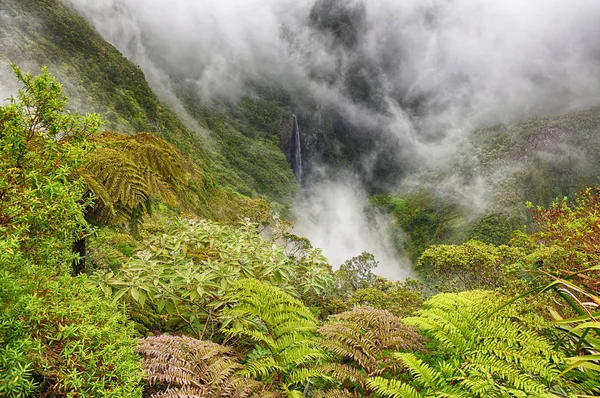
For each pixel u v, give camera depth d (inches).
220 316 110.8
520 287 126.4
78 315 49.3
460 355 90.4
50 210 54.1
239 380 78.1
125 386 47.3
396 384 77.9
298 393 80.0
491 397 69.7
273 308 101.4
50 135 62.7
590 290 86.6
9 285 43.8
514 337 86.0
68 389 46.2
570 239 119.8
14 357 37.6
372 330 107.2
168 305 110.6
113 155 116.5
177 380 72.6
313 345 98.2
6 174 51.2
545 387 71.3
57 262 61.4
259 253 142.6
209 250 140.6
